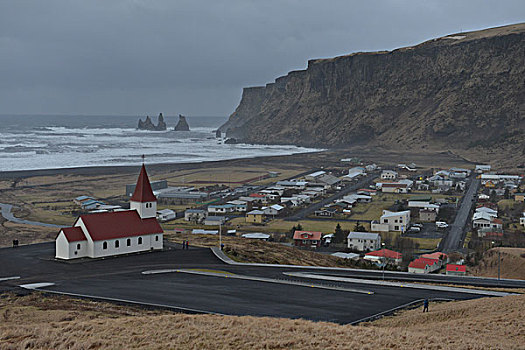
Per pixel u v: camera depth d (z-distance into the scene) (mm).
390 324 45906
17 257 77875
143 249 84062
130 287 59688
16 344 33812
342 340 34906
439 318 46406
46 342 34344
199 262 76688
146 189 86250
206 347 33094
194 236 109812
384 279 68688
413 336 36312
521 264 93500
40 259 76625
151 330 36750
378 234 119062
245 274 68938
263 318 41656
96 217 80250
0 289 58281
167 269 70938
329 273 71375
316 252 108812
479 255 103375
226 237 109312
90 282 62344
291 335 35875
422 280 68062
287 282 63812
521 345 35188
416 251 113500
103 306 50438
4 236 109438
